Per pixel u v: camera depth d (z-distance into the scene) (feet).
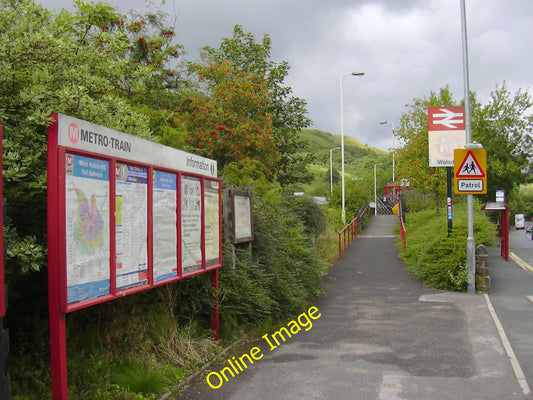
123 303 21.57
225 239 29.55
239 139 57.47
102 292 17.08
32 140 17.46
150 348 22.30
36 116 15.10
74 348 19.22
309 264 42.75
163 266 21.44
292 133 82.79
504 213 75.61
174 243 22.47
